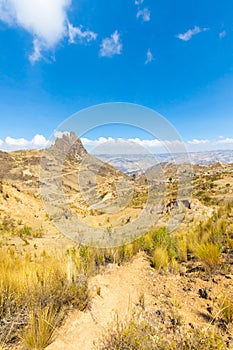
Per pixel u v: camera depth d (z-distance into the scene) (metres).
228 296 3.09
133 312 2.76
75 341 2.31
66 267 3.54
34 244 8.30
